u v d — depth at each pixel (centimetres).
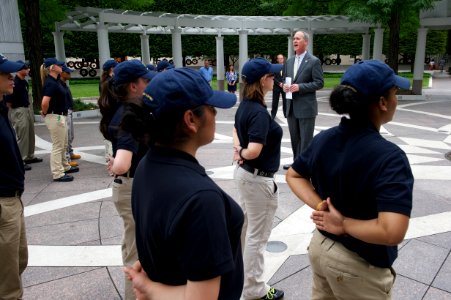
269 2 2262
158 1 3203
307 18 2238
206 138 142
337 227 185
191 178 129
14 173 275
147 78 269
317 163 195
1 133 264
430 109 1538
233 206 141
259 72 294
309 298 337
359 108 179
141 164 146
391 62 1912
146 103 134
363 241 181
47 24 1736
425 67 4450
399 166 167
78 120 1375
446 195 579
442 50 4325
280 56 1098
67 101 684
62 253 424
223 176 689
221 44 2341
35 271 389
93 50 3381
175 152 137
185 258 122
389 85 177
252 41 3606
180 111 131
